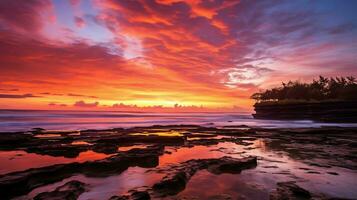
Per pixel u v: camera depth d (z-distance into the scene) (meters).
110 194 6.74
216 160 10.24
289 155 12.51
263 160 11.20
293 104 48.84
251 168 9.63
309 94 55.78
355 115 37.72
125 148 15.21
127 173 8.90
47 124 36.81
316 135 21.23
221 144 17.05
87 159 11.82
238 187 7.24
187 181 7.78
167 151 13.81
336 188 7.11
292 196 6.17
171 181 7.03
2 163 10.84
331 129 23.70
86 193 6.80
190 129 28.23
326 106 41.69
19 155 12.70
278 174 8.74
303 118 46.19
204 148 15.20
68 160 11.53
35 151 13.57
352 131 22.95
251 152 13.57
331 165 10.17
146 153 11.38
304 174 8.74
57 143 16.47
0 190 6.37
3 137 16.72
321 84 56.53
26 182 7.04
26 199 6.39
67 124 37.53
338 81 53.09
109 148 14.42
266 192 6.81
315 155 12.46
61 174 8.55
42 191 7.00
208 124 41.09
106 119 56.84
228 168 9.33
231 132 23.56
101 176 8.52
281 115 52.91
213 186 7.33
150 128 29.41
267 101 63.09
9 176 7.18
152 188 6.89
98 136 19.88
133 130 25.91
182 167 9.29
